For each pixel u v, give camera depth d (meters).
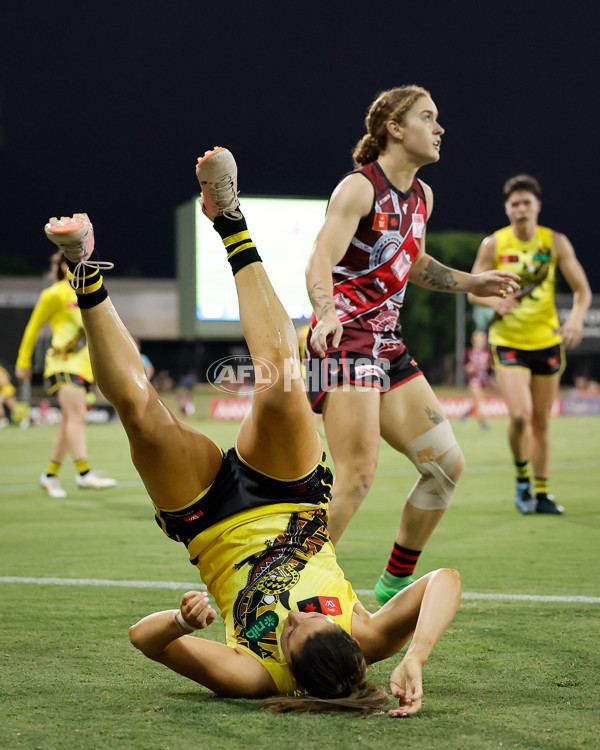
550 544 15.59
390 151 11.00
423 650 7.07
